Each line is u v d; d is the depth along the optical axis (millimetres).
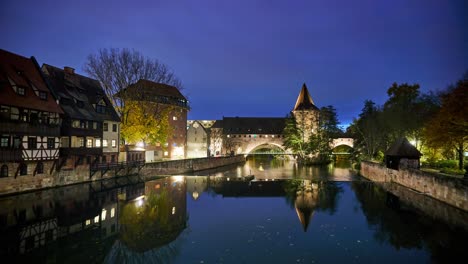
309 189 32875
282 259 13578
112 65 40625
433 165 37594
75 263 13273
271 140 95312
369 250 14672
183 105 67562
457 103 26266
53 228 17953
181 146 67500
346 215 21312
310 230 17812
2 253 14297
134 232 17438
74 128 32344
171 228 18234
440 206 23453
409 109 46969
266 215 21391
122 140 42781
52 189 28750
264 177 45719
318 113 85000
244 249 14797
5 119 24469
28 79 28359
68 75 36688
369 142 55656
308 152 74000
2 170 24609
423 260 13500
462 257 13781
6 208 21828
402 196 28094
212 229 18016
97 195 27172
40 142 27906
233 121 100438
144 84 42156
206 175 48094
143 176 41031
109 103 40125
